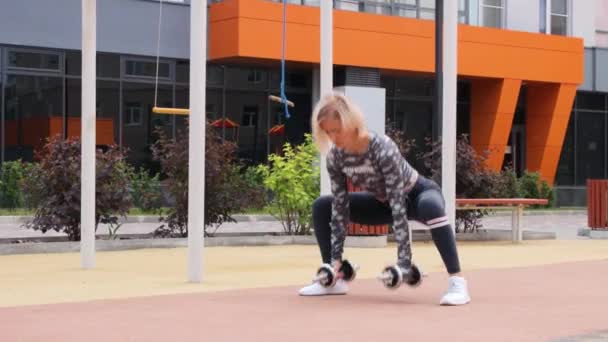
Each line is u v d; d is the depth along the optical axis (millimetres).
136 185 22406
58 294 7965
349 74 28125
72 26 25438
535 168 33688
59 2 25250
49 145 14016
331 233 7672
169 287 8508
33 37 24891
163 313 6629
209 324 6125
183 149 15156
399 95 31375
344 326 6062
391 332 5844
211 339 5562
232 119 27891
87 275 9672
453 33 10742
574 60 32844
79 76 25641
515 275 9570
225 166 15273
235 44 26078
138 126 26438
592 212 18188
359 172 7191
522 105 34125
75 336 5656
